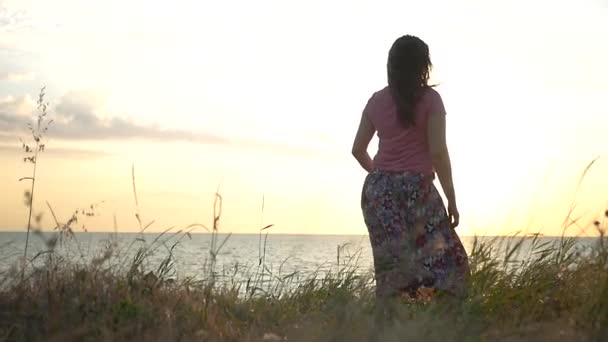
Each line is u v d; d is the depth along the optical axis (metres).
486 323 4.97
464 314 4.86
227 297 5.76
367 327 4.46
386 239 5.63
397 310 4.71
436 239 5.56
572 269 5.89
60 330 4.45
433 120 5.54
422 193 5.59
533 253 5.94
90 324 4.57
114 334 4.52
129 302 4.95
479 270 5.73
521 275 5.79
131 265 5.42
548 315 5.41
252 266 5.95
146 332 4.69
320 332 4.57
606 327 4.40
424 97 5.57
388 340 4.28
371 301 5.08
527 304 5.48
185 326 4.90
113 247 5.36
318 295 6.01
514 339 4.48
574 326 4.75
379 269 5.59
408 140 5.63
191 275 5.52
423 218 5.59
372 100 5.83
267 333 5.12
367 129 5.89
